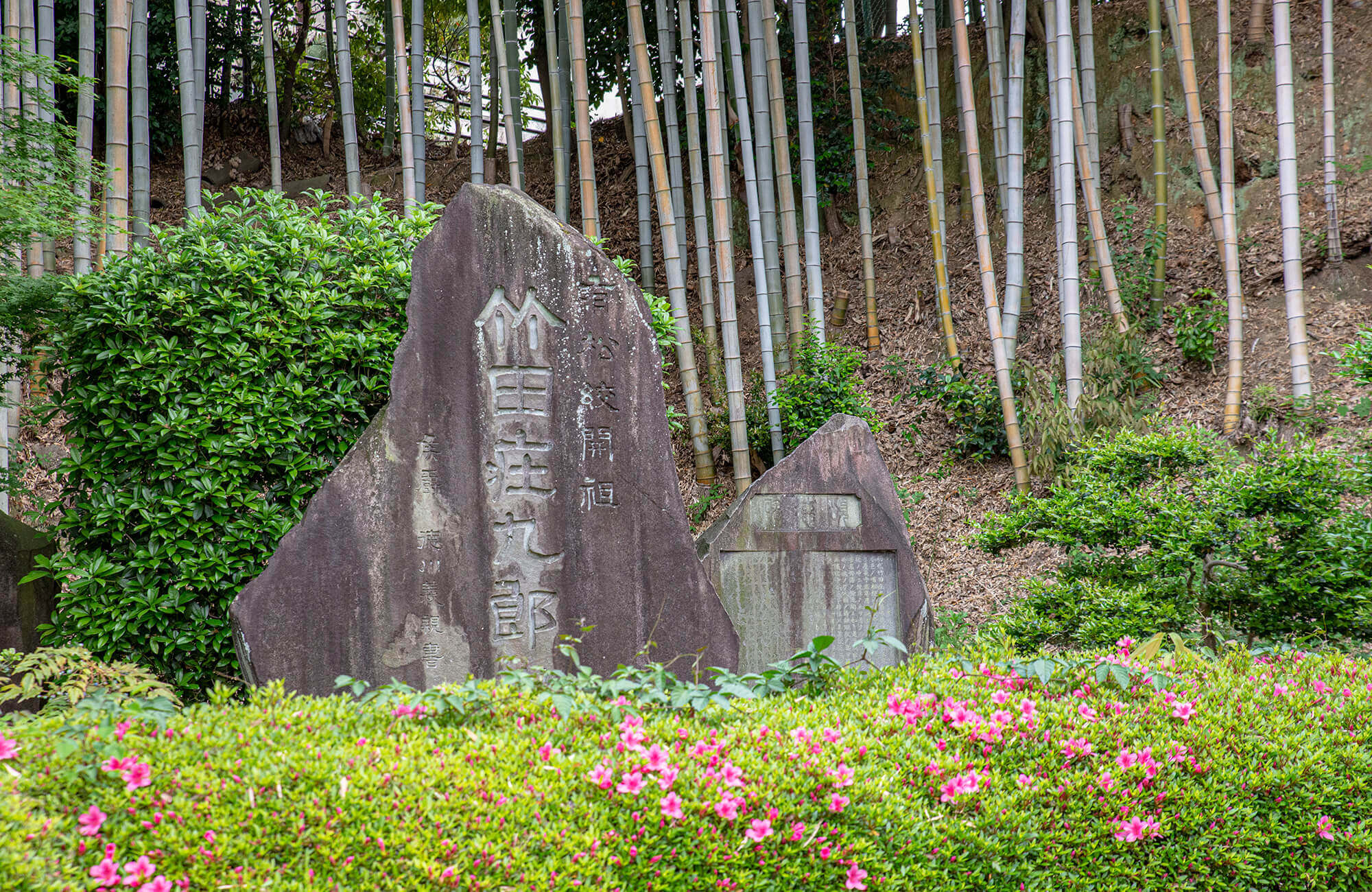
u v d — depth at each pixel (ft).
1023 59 25.20
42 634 13.88
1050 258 29.53
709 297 27.94
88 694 10.29
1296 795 8.08
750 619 15.79
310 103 42.06
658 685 8.91
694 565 13.26
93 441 14.05
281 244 14.62
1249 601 12.71
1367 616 11.76
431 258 12.57
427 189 38.65
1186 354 25.14
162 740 6.84
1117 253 28.32
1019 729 8.36
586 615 12.79
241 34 39.55
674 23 33.65
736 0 28.45
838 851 6.89
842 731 8.19
